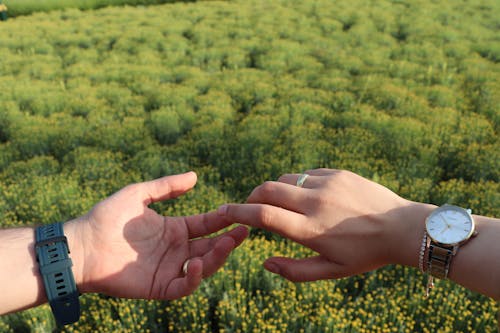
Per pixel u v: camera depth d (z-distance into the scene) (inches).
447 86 131.5
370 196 20.6
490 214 63.6
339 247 20.3
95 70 158.9
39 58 180.1
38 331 46.8
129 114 118.8
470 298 49.8
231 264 53.6
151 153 89.4
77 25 234.2
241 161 84.2
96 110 118.8
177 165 84.8
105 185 79.7
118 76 153.3
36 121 112.4
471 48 176.2
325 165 80.3
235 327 47.6
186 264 22.7
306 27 210.1
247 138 91.1
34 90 136.9
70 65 173.6
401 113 107.9
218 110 112.6
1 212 72.2
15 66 169.2
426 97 121.0
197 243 23.9
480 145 87.7
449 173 81.5
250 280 51.6
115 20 244.5
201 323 48.3
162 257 23.1
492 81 133.9
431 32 194.9
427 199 69.8
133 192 23.4
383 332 43.9
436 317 46.8
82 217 22.9
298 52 176.7
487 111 109.9
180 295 22.1
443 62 154.9
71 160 90.6
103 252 22.2
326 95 121.9
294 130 95.5
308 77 144.0
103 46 196.7
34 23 241.1
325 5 259.0
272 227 20.5
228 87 134.6
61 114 117.7
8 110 120.1
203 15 248.5
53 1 291.1
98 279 22.0
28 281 20.2
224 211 21.1
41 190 74.2
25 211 72.7
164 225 23.7
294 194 20.8
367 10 244.4
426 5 251.6
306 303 49.3
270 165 79.0
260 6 263.0
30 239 21.2
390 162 82.8
